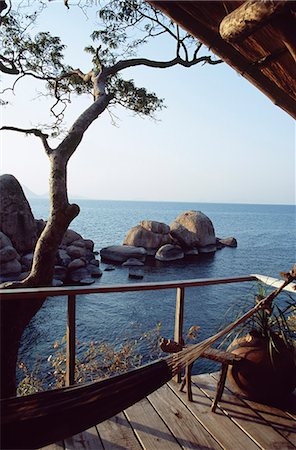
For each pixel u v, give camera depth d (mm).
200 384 2926
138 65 4715
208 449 2133
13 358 2883
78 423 1584
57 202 3262
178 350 2455
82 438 2215
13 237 18328
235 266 22406
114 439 2213
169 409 2545
